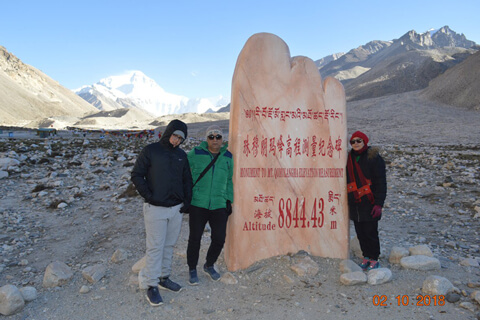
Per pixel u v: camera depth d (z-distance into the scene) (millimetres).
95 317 3617
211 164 4133
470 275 4414
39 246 5984
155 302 3777
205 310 3697
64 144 23625
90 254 5574
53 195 9258
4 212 7742
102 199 8938
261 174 4801
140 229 6684
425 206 8195
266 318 3535
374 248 4633
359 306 3709
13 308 3691
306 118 4957
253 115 4781
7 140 25719
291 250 4898
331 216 5008
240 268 4672
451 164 13742
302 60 4988
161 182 3777
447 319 3406
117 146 23812
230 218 4691
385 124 55062
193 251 4234
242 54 4797
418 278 4328
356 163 4656
